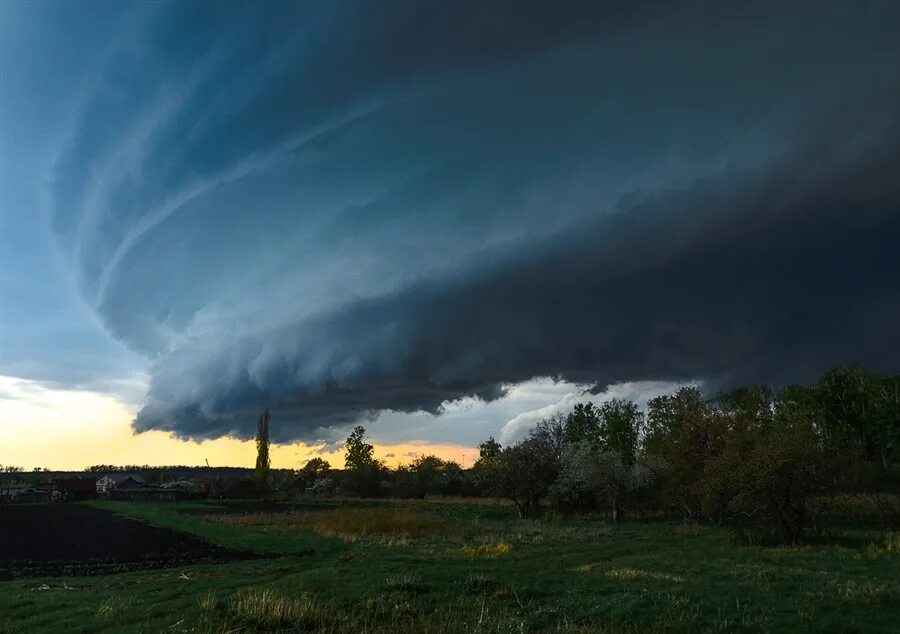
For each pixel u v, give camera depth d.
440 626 14.12
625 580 20.06
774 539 32.19
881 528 37.72
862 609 14.93
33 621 16.91
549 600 17.03
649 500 59.44
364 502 98.50
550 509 66.50
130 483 173.12
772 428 35.34
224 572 26.88
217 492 139.62
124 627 15.16
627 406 90.31
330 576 21.39
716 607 15.39
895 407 76.12
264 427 139.75
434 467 117.50
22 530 55.38
